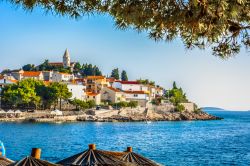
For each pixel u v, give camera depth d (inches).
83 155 743.7
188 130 5059.1
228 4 303.9
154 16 330.0
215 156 2298.2
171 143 3203.7
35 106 6683.1
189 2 314.7
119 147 2876.5
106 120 6688.0
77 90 7598.4
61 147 2760.8
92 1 345.1
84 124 5856.3
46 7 336.2
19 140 3157.0
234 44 382.0
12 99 6195.9
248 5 315.9
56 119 6151.6
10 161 759.1
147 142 3292.3
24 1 319.9
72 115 6515.8
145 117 7559.1
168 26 340.2
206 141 3412.9
